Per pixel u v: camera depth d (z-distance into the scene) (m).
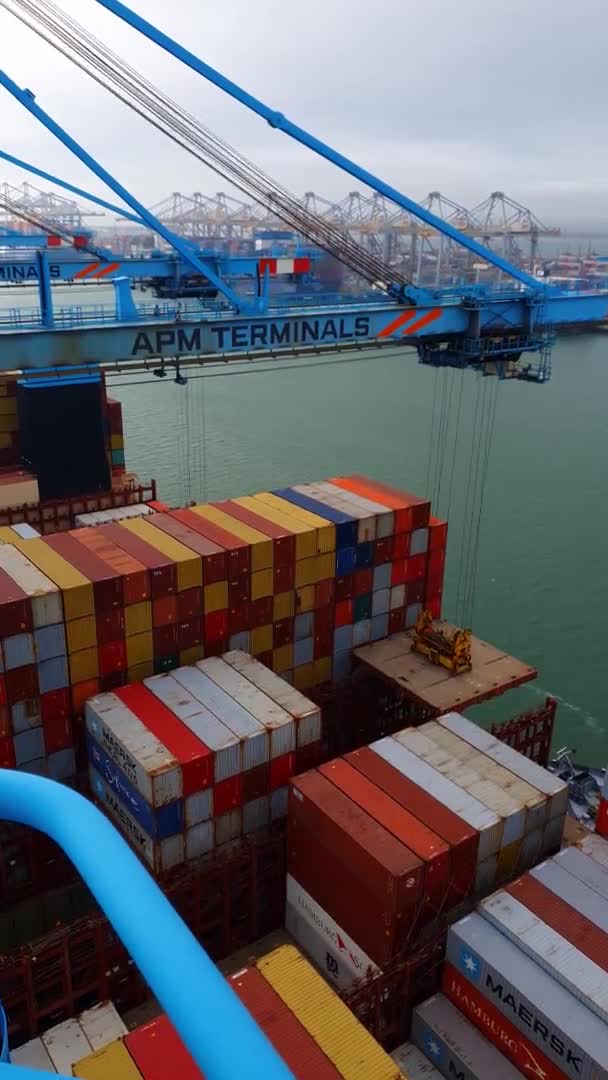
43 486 49.94
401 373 140.75
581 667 52.47
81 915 29.36
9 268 67.06
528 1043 19.62
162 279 71.56
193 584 30.31
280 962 18.22
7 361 29.19
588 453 90.94
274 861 27.64
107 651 28.91
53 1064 19.62
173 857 25.39
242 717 27.06
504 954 20.38
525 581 61.81
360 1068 16.00
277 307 35.88
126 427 102.44
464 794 24.69
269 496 37.41
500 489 79.50
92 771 28.69
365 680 36.59
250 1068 1.75
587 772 37.53
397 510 35.38
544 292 39.94
